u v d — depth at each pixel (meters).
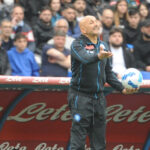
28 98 19.14
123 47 26.19
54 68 23.92
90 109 16.08
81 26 16.06
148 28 26.75
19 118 19.31
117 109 20.25
